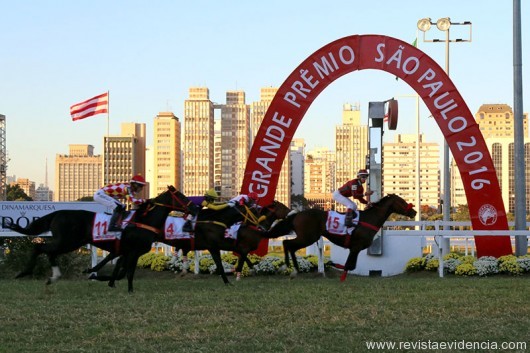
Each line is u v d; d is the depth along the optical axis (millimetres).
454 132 18109
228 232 14906
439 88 18125
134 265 12859
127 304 11094
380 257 18312
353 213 15133
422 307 10766
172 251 19609
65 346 8367
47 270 16844
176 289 13164
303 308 10680
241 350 8172
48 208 17766
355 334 8930
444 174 25094
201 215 14461
